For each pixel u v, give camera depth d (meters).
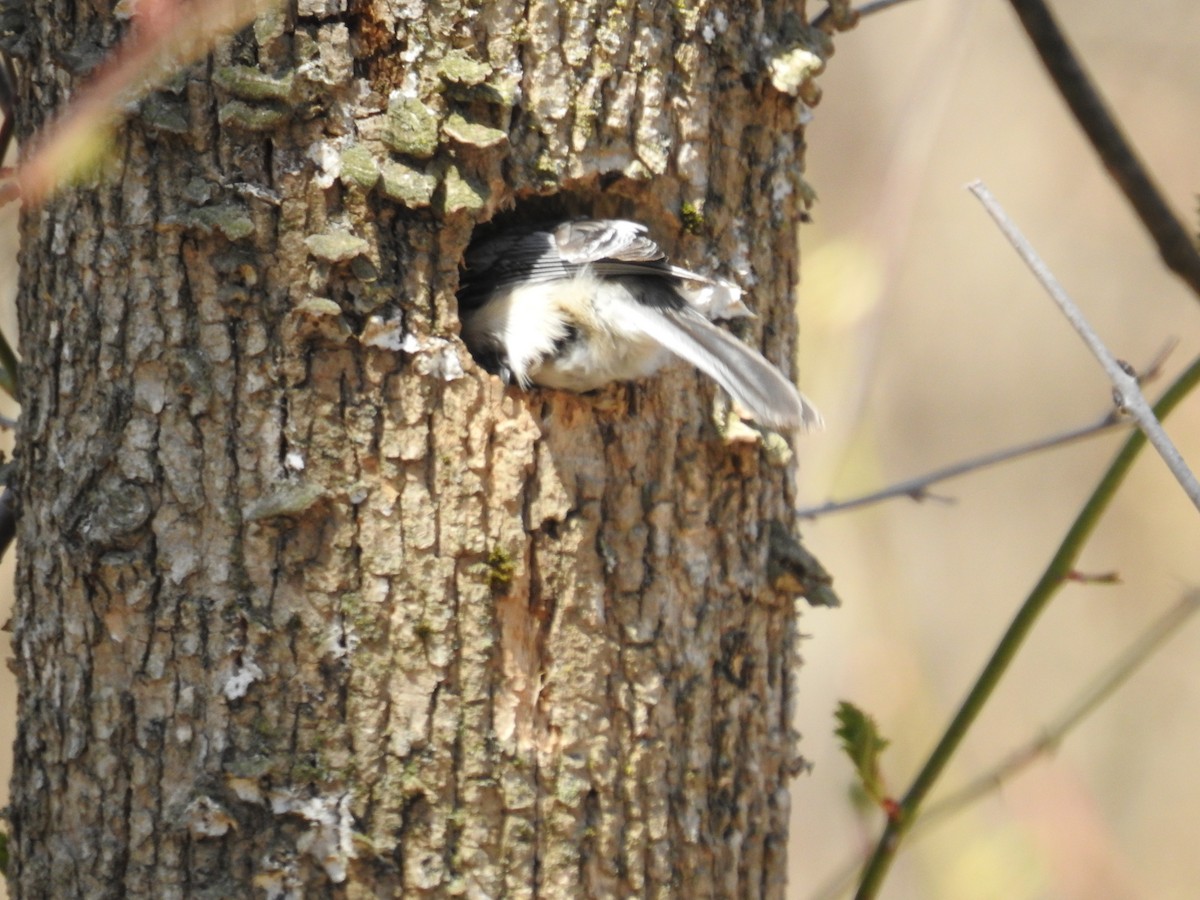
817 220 6.40
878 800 5.72
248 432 5.67
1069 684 6.96
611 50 5.69
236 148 5.67
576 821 5.69
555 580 5.69
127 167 5.67
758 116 5.72
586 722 5.69
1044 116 7.60
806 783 6.17
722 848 5.71
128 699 5.67
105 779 5.68
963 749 6.01
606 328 5.70
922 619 7.10
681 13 5.70
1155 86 7.55
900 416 7.52
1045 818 5.97
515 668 5.68
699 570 5.71
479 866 5.68
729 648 5.71
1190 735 6.86
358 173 5.67
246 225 5.66
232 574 5.67
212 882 5.67
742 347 5.70
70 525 5.68
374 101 5.67
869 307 5.98
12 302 5.87
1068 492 7.49
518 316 5.72
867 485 5.98
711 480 5.71
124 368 5.67
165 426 5.67
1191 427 7.35
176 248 5.67
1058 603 7.26
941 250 7.61
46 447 5.68
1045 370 7.54
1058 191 7.58
